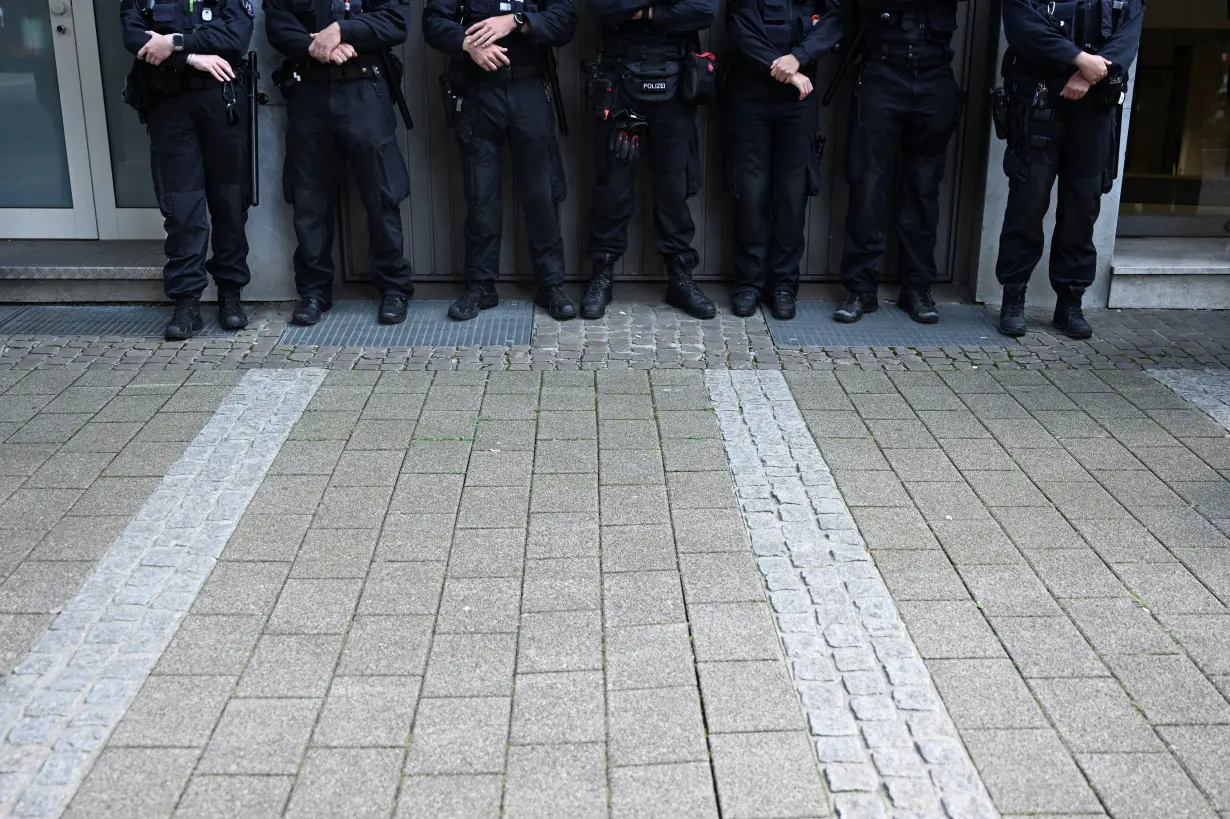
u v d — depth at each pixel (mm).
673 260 6023
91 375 5102
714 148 6148
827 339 5652
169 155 5430
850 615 3221
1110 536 3691
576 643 3092
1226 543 3645
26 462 4211
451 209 6164
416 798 2500
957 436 4508
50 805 2471
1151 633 3131
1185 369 5270
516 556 3570
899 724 2736
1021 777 2562
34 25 6527
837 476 4145
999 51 5887
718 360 5359
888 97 5598
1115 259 6289
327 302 5977
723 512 3863
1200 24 6816
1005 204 6066
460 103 5598
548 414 4707
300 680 2928
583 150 6121
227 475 4129
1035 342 5637
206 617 3219
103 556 3539
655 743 2680
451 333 5699
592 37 5980
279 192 6035
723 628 3160
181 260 5523
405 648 3072
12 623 3160
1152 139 6934
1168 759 2621
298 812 2459
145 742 2682
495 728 2738
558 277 5957
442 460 4270
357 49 5395
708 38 5988
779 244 5922
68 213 6758
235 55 5363
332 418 4660
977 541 3658
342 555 3572
